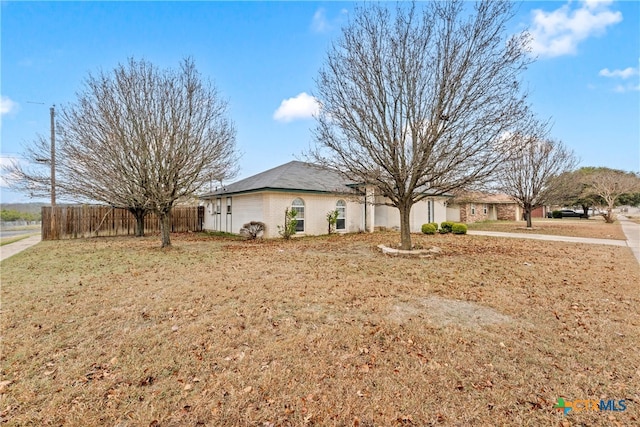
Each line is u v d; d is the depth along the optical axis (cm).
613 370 315
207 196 2095
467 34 874
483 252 1075
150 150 1092
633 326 423
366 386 286
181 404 262
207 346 362
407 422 242
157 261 896
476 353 347
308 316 452
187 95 1140
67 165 1377
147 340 378
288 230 1503
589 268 807
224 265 827
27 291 586
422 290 588
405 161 966
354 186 1625
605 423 241
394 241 1385
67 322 436
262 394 274
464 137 886
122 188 1149
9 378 300
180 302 518
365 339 379
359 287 605
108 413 252
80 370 314
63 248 1198
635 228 2250
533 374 307
